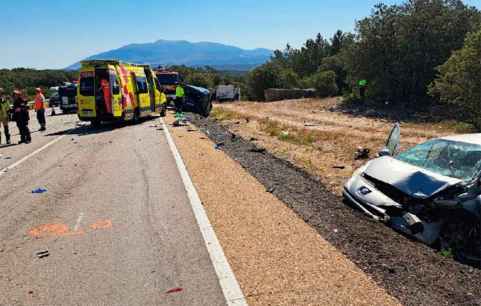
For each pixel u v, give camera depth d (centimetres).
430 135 1623
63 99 3203
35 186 830
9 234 568
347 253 482
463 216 538
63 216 639
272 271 438
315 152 1278
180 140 1445
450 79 1839
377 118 2297
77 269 459
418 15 2625
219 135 1620
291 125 2031
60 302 392
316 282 412
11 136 1700
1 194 774
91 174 930
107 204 697
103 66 1800
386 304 374
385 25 2791
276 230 554
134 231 569
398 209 591
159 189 784
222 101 4719
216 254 484
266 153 1220
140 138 1516
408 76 2759
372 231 566
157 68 3353
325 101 3425
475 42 1739
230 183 820
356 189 676
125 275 443
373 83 2942
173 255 487
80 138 1560
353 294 390
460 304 385
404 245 526
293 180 862
